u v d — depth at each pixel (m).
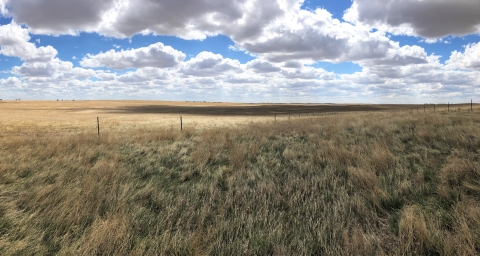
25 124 27.45
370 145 8.20
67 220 3.89
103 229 3.39
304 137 11.85
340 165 6.51
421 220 3.44
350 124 14.55
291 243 3.32
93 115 56.31
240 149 8.81
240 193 4.91
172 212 4.16
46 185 5.54
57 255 3.14
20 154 8.38
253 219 3.93
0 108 83.31
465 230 3.12
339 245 3.28
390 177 5.42
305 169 6.38
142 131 15.45
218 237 3.47
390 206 4.32
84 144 10.30
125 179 6.11
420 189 4.69
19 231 3.61
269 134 12.66
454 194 4.30
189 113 72.06
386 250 3.18
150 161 8.06
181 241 3.40
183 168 7.20
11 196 5.00
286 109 93.62
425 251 3.14
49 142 10.76
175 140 12.42
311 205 4.35
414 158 6.66
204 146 10.05
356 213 4.14
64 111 75.69
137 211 4.26
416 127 11.11
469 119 12.40
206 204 4.47
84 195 4.77
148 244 3.36
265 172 6.42
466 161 5.65
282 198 4.65
